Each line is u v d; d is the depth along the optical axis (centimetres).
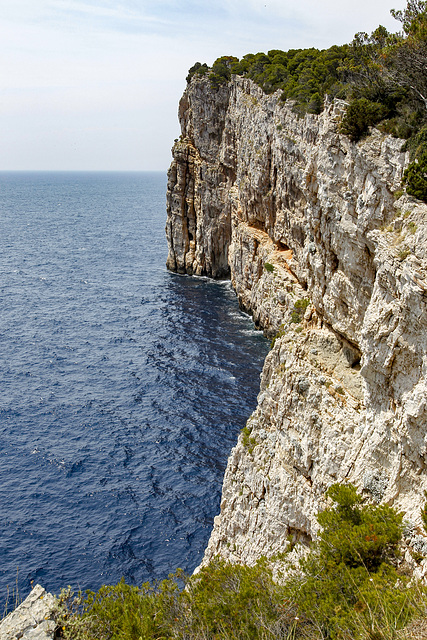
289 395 2986
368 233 2314
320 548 1927
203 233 11075
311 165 3030
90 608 1717
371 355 2134
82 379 6456
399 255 1969
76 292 10300
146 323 8444
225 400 5919
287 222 6506
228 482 3509
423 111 2341
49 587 3538
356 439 2397
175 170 11294
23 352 7244
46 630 1502
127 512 4256
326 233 2867
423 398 1783
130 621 1623
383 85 2594
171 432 5322
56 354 7194
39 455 4934
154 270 12281
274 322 6794
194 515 4241
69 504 4331
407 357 1938
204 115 10469
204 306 9319
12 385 6266
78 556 3819
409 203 2084
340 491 2027
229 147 9625
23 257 13638
